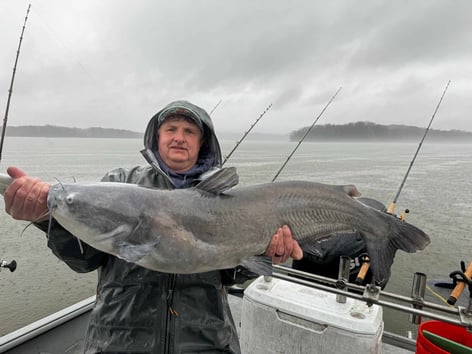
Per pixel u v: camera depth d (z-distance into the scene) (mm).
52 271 8391
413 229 2637
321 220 2582
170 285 2055
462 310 2334
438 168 35688
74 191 1961
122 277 2035
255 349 2945
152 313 1995
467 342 2713
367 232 2680
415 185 22125
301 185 2604
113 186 2088
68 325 3561
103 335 2004
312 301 2859
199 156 2664
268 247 2410
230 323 2244
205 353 2049
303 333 2727
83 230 1953
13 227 11375
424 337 2551
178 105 2379
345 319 2605
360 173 27594
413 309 2418
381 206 2945
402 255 9945
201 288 2135
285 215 2467
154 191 2172
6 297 7098
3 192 1851
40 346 3195
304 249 2564
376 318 2658
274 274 2918
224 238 2229
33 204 1856
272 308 2852
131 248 1987
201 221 2188
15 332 3258
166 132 2410
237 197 2371
